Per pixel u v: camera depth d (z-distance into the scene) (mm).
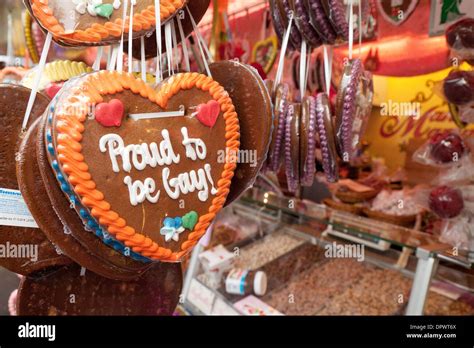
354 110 795
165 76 857
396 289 1405
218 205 659
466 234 1333
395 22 2025
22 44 1541
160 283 848
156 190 573
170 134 588
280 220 1999
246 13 2217
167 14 634
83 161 499
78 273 716
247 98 711
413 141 2436
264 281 1610
